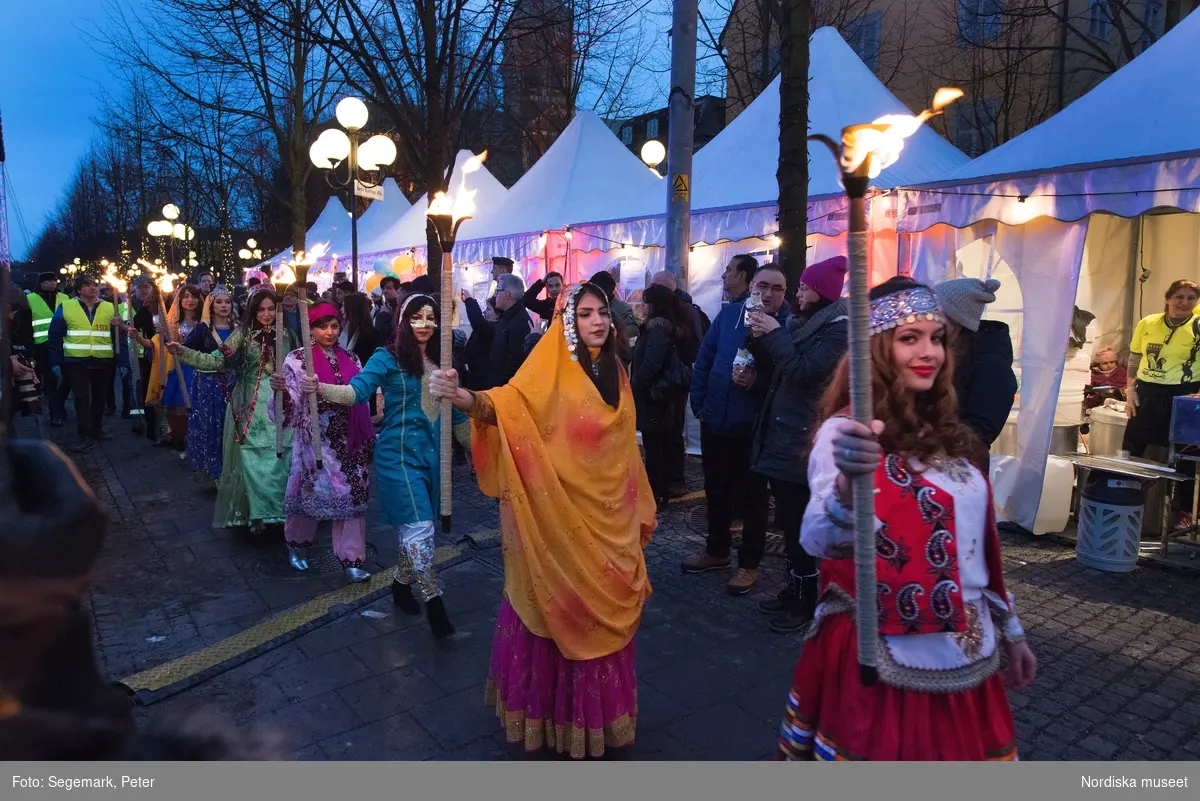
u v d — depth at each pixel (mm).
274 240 32281
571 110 20078
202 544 5898
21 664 781
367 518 6660
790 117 5398
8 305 853
